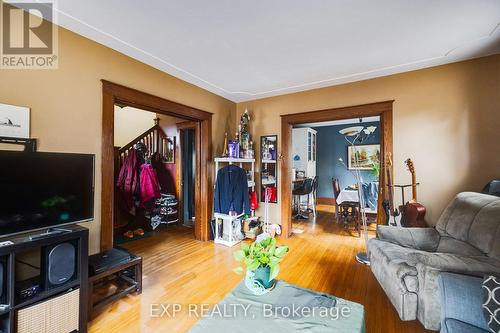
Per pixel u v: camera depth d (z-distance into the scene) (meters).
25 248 1.31
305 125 6.79
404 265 1.64
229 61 2.60
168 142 4.78
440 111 2.65
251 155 3.91
